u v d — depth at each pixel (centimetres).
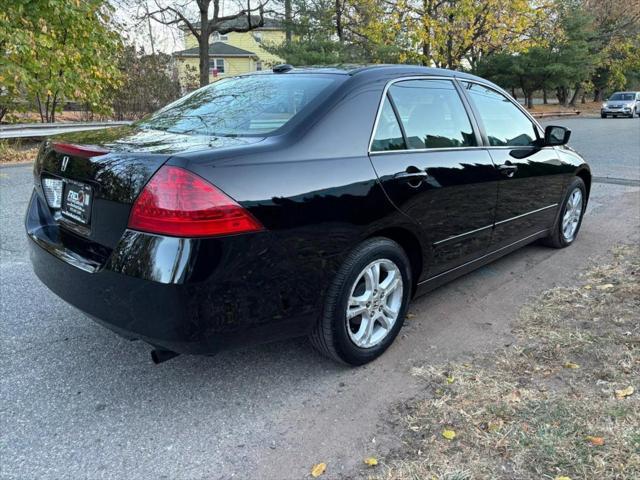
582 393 262
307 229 241
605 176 917
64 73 1101
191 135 267
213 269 212
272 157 236
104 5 1198
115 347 312
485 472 210
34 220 298
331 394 268
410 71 327
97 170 234
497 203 372
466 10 1745
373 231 274
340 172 258
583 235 555
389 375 285
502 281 423
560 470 210
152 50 1591
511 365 291
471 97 369
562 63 3219
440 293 398
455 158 330
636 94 3250
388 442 230
